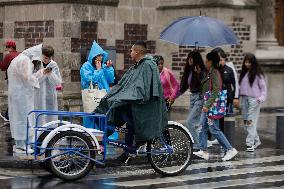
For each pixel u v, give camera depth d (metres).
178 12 27.23
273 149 20.27
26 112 16.94
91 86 18.94
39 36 25.23
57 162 14.90
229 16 27.03
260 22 30.00
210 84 17.80
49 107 18.05
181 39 18.61
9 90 17.03
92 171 16.19
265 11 30.00
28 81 16.81
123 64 26.41
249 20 27.78
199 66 18.17
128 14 26.53
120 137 17.19
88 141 15.04
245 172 16.45
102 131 15.36
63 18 24.50
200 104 18.22
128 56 26.55
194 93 18.30
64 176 14.86
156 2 27.55
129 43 26.62
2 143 19.38
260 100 19.67
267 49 29.80
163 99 15.36
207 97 17.88
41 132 15.50
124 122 15.68
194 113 18.28
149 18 27.33
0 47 26.58
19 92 16.92
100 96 18.81
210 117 17.80
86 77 18.88
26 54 17.55
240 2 27.34
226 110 19.66
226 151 18.16
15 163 16.28
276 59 29.61
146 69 15.13
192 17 18.98
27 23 25.59
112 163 16.48
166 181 15.18
